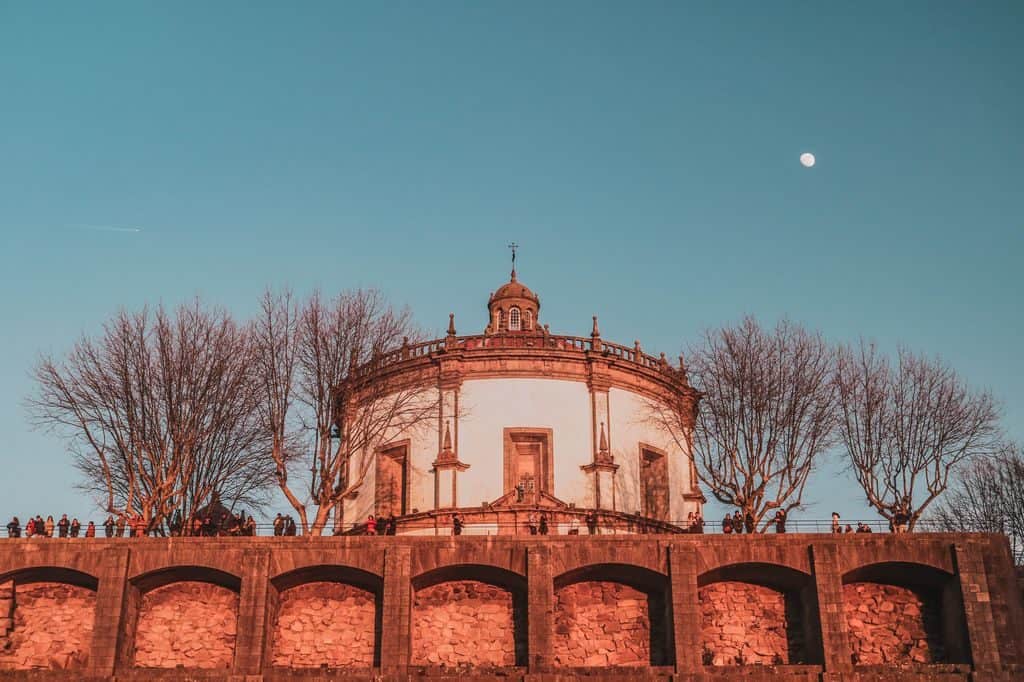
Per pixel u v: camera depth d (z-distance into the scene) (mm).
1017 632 50031
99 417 56250
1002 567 51062
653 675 48500
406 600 49719
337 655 50750
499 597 51656
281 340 59062
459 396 65000
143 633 50750
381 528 61875
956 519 70500
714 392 60406
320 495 56562
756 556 50781
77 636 50562
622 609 51688
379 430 63250
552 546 50750
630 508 64688
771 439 58656
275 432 57094
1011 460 69625
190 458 56312
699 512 67500
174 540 50656
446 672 48625
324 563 50406
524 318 73750
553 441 64500
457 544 50812
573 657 50781
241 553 50406
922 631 51844
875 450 59438
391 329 63219
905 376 60562
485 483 63281
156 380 56906
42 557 50219
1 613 50594
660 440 67500
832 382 60625
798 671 48781
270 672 48312
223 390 58281
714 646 51125
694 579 50125
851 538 51250
